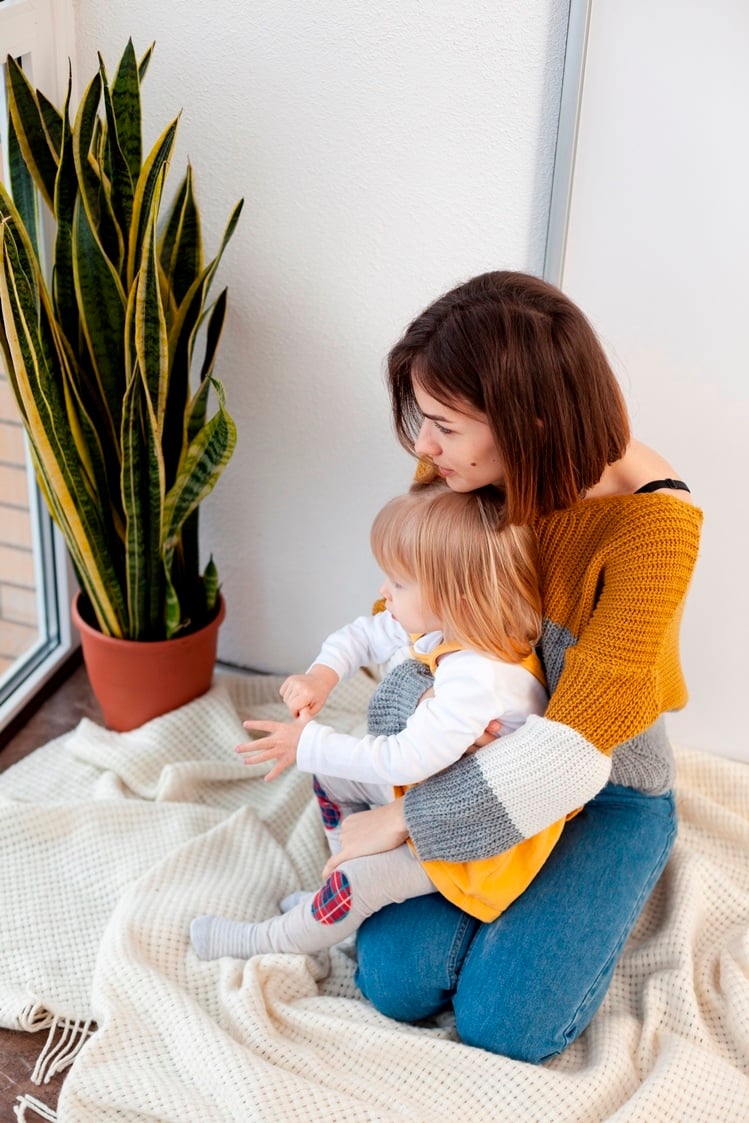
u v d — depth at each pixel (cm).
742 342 152
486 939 130
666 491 124
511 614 123
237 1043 123
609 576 120
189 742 175
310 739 129
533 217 154
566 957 127
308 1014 131
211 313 172
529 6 142
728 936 145
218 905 145
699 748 181
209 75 158
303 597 192
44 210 170
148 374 146
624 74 141
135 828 159
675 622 130
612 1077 124
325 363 171
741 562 166
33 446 149
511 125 149
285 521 186
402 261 162
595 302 156
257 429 179
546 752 118
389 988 132
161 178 137
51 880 152
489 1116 120
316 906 134
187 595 179
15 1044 134
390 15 147
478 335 107
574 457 112
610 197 149
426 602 125
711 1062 124
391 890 131
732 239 147
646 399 160
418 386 113
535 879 133
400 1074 124
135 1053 126
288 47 153
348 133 156
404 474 176
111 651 170
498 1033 126
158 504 155
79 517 156
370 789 141
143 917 141
